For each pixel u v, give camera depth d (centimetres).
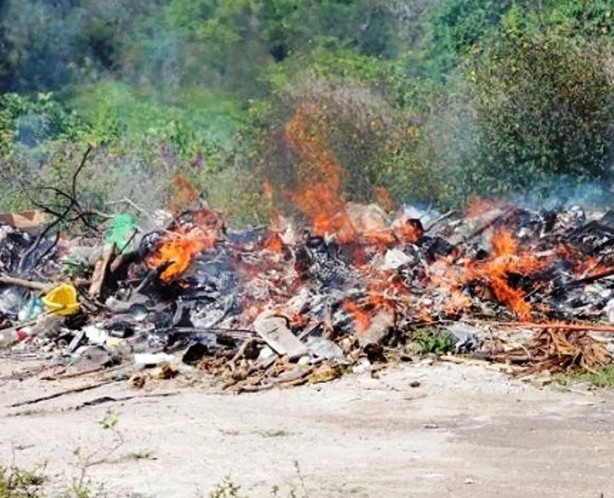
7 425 1154
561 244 1750
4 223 2078
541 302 1612
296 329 1456
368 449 1045
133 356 1435
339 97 2680
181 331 1464
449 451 1034
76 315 1572
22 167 2711
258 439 1084
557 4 3145
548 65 2483
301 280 1617
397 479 945
